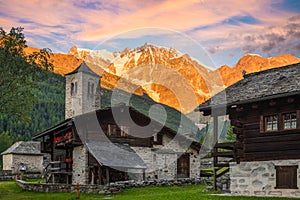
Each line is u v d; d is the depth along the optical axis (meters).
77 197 23.16
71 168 31.64
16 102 29.30
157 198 19.83
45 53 29.48
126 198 20.78
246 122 19.88
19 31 28.62
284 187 18.20
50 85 108.50
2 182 38.12
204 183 29.58
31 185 28.80
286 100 18.39
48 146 34.12
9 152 53.84
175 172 33.81
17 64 28.16
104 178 29.28
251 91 19.77
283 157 18.36
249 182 19.36
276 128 18.88
